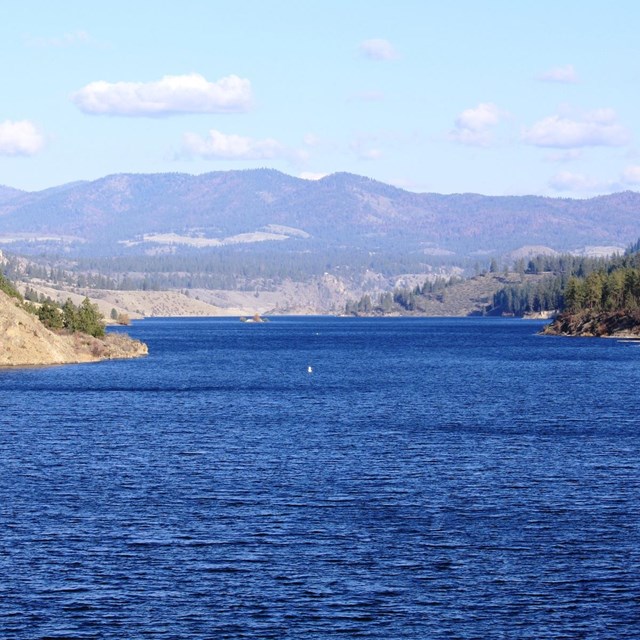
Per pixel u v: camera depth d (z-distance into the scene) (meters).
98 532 68.69
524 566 61.72
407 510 75.25
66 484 84.81
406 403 154.88
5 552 64.00
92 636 51.41
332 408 147.62
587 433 117.25
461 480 86.69
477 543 66.38
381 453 101.56
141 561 62.41
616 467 93.00
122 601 55.84
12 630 52.03
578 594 57.12
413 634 51.78
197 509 75.44
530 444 108.06
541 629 52.44
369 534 68.44
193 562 62.25
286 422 129.25
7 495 80.12
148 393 170.75
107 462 95.81
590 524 71.19
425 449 104.38
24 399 157.50
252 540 66.94
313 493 81.19
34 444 107.75
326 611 54.56
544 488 83.31
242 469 92.12
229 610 54.66
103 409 144.38
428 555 63.81
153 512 74.50
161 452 102.31
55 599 56.03
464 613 54.38
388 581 59.03
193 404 152.88
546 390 176.62
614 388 179.62
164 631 52.03
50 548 64.94
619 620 53.53
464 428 122.50
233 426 124.75
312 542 66.50
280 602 55.81
